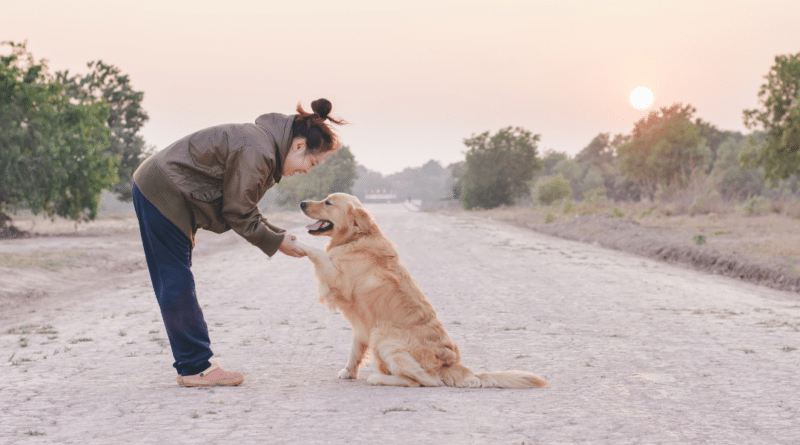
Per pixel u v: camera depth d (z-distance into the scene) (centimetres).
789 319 765
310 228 462
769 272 1227
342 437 301
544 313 812
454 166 13262
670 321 750
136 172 400
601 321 750
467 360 538
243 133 396
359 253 441
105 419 335
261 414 345
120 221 3744
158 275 406
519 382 425
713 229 2147
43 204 2400
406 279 444
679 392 414
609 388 425
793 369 492
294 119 421
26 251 1609
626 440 303
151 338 649
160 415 342
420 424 326
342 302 445
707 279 1238
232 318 786
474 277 1223
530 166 7269
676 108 6688
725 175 6053
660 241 1836
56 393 403
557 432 315
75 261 1445
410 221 4009
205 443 291
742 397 400
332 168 10875
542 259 1592
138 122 3731
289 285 1143
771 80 2581
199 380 420
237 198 392
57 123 2416
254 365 514
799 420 345
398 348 429
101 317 806
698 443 300
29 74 2356
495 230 2944
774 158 2598
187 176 388
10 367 504
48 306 929
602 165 10956
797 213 2695
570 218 3222
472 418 339
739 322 743
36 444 289
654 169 5291
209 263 1605
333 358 548
